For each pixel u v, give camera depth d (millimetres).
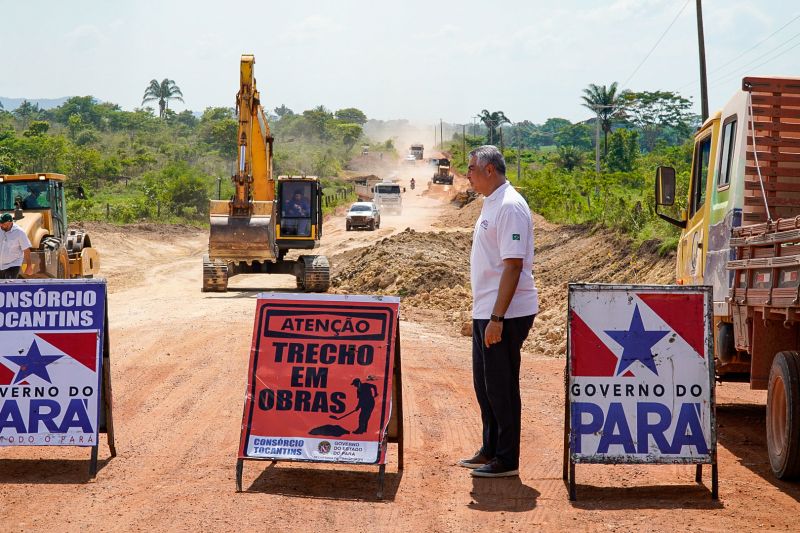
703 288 6062
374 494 6020
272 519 5434
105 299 6621
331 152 147875
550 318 16859
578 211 41406
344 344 6320
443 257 27938
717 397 10141
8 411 6469
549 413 8797
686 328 6023
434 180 93688
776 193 7844
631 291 6035
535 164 133000
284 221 25094
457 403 9234
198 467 6676
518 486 6223
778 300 6168
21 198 19812
